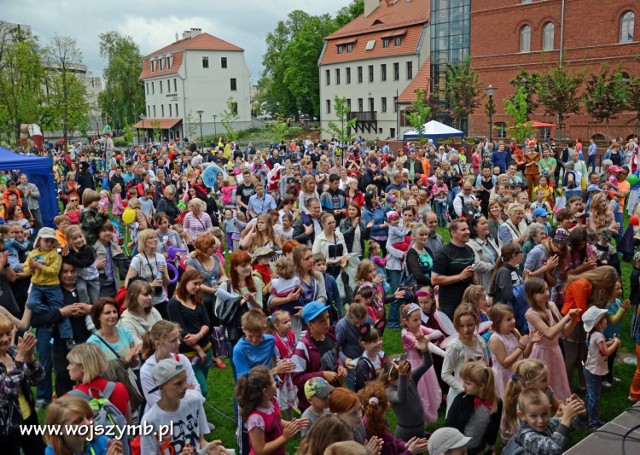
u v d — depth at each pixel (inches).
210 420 269.7
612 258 344.8
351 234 408.5
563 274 308.2
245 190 571.5
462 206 489.7
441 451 167.2
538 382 196.1
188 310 251.4
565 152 978.7
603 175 627.8
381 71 2480.3
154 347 210.7
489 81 1857.8
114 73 3316.9
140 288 241.1
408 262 327.6
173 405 181.2
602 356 245.6
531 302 248.7
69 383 259.3
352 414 177.9
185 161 1026.7
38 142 1711.4
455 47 1969.7
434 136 1125.1
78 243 278.4
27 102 2169.0
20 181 621.0
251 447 184.7
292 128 2677.2
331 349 236.8
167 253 362.3
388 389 210.5
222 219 626.5
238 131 3061.0
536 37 1723.7
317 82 2984.7
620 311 271.3
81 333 262.4
